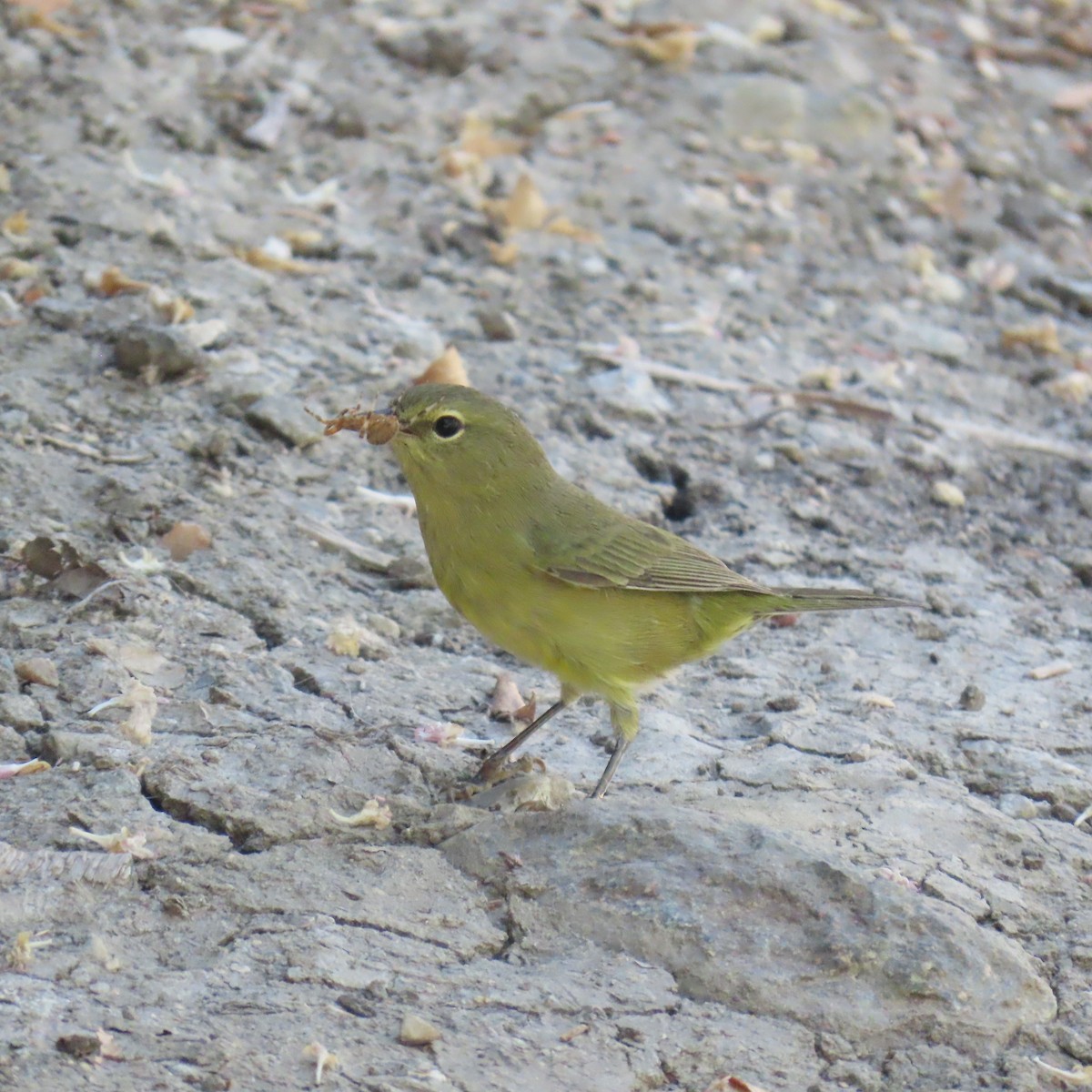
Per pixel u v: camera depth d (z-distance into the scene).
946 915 8.07
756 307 15.95
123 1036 6.82
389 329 14.08
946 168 18.83
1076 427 15.31
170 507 11.30
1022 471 14.49
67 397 12.15
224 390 12.60
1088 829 9.74
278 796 8.61
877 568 12.83
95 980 7.14
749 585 9.38
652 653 9.30
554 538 9.02
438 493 9.11
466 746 9.73
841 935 7.89
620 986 7.66
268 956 7.48
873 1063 7.55
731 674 11.15
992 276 17.41
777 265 16.66
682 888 8.04
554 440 13.34
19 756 8.70
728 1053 7.39
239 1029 6.97
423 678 10.45
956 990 7.80
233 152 15.95
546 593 9.08
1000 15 22.27
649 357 14.72
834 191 17.91
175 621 10.26
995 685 11.41
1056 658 11.92
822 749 10.15
